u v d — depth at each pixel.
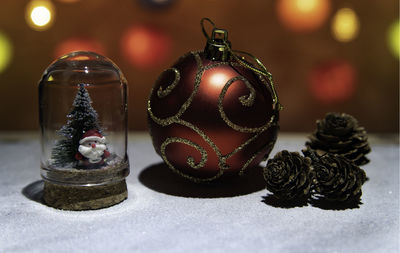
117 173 0.36
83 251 0.30
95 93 0.37
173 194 0.38
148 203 0.36
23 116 0.61
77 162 0.35
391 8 0.61
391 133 0.63
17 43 0.60
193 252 0.30
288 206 0.36
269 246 0.31
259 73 0.37
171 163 0.37
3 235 0.32
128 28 0.61
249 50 0.61
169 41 0.61
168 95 0.36
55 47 0.60
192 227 0.33
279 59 0.61
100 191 0.35
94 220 0.34
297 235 0.32
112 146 0.38
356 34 0.61
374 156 0.48
